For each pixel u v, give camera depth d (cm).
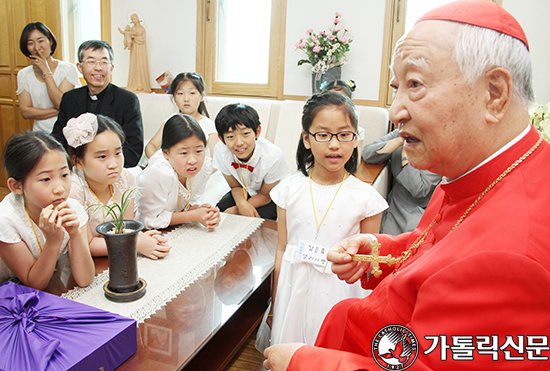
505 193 59
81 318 84
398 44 65
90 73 252
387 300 76
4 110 435
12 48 418
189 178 172
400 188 261
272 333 132
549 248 53
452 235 63
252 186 233
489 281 53
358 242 92
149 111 372
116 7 427
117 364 81
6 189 438
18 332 79
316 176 141
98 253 130
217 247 144
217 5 396
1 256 107
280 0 375
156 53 423
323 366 69
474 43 57
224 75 413
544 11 303
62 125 264
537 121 102
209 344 127
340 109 123
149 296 106
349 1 352
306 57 372
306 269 129
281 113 340
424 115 61
